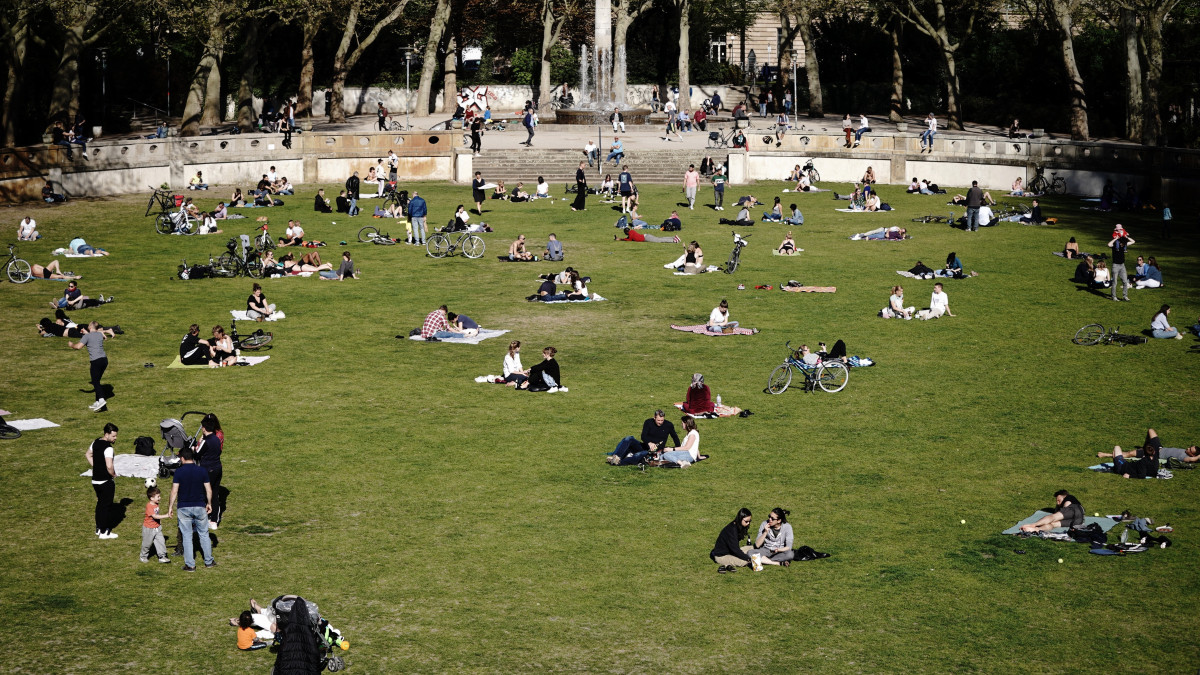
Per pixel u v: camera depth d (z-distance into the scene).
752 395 29.47
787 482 23.77
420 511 22.16
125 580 19.25
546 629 17.81
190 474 19.45
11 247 41.09
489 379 30.27
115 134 76.62
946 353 33.28
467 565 19.92
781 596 18.97
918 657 17.11
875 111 93.31
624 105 83.88
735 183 63.50
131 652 16.98
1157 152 57.00
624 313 37.31
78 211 51.97
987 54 88.69
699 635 17.69
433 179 63.41
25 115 71.25
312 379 30.42
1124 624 18.09
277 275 41.75
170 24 65.50
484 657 16.98
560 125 79.12
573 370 31.39
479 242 45.19
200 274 41.06
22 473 23.73
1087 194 60.12
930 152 63.66
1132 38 72.56
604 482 23.69
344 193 53.56
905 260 45.34
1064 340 34.62
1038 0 82.19
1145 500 22.94
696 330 35.25
